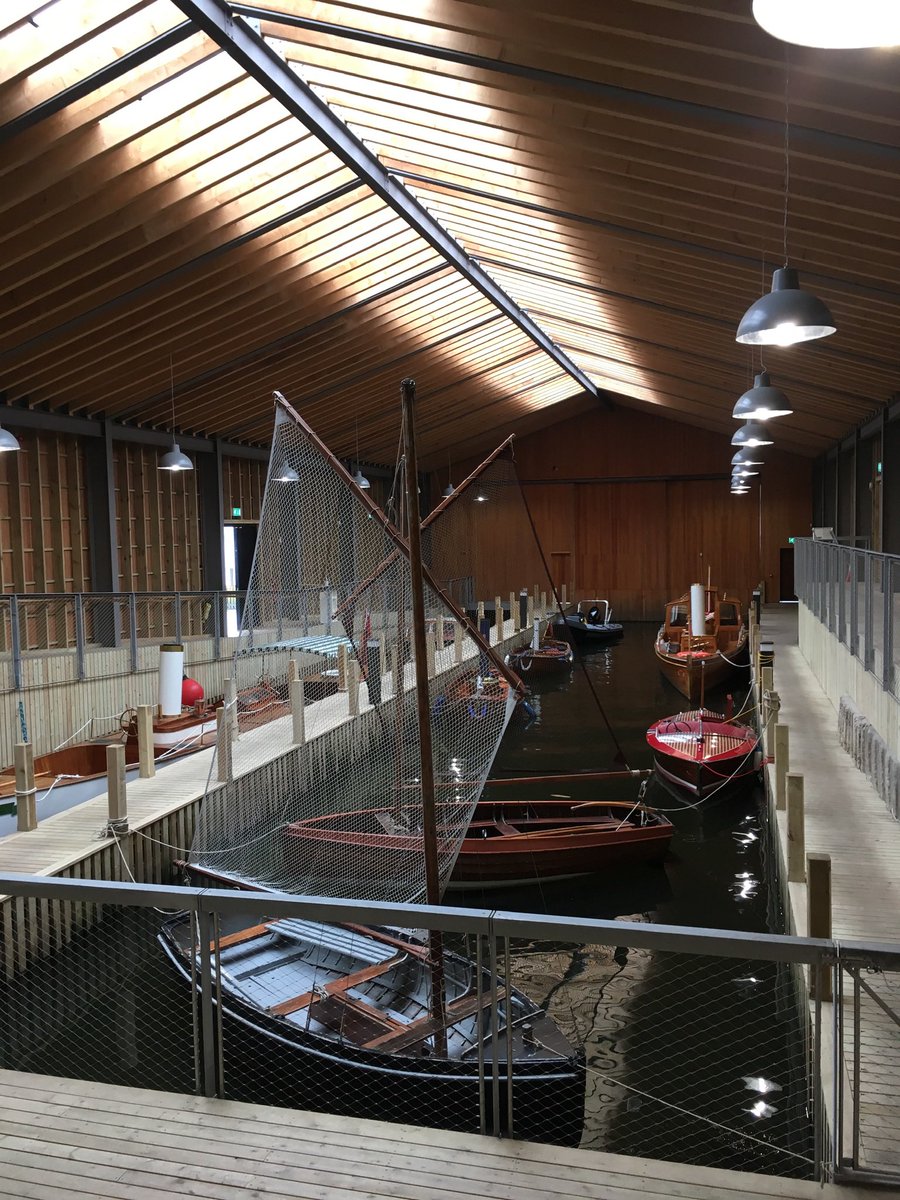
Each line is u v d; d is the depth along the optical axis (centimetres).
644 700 1836
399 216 1153
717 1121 482
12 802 825
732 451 2859
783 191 737
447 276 1422
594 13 573
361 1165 295
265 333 1377
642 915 791
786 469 2853
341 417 1962
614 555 2967
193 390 1534
